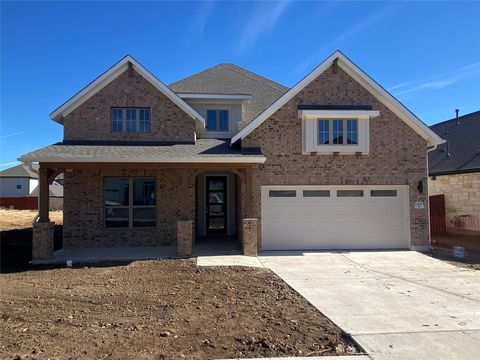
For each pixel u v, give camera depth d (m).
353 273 11.22
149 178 16.11
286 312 7.42
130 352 5.50
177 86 19.31
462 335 6.18
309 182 15.06
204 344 5.80
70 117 16.02
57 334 6.18
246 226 13.99
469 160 19.44
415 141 15.47
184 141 16.27
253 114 18.72
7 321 6.85
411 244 15.27
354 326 6.58
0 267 12.44
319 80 15.38
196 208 18.33
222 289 9.28
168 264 12.41
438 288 9.39
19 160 13.11
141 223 15.98
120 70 16.22
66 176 15.66
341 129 15.09
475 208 18.64
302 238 15.14
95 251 14.82
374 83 15.34
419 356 5.42
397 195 15.55
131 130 16.20
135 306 7.82
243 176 14.52
